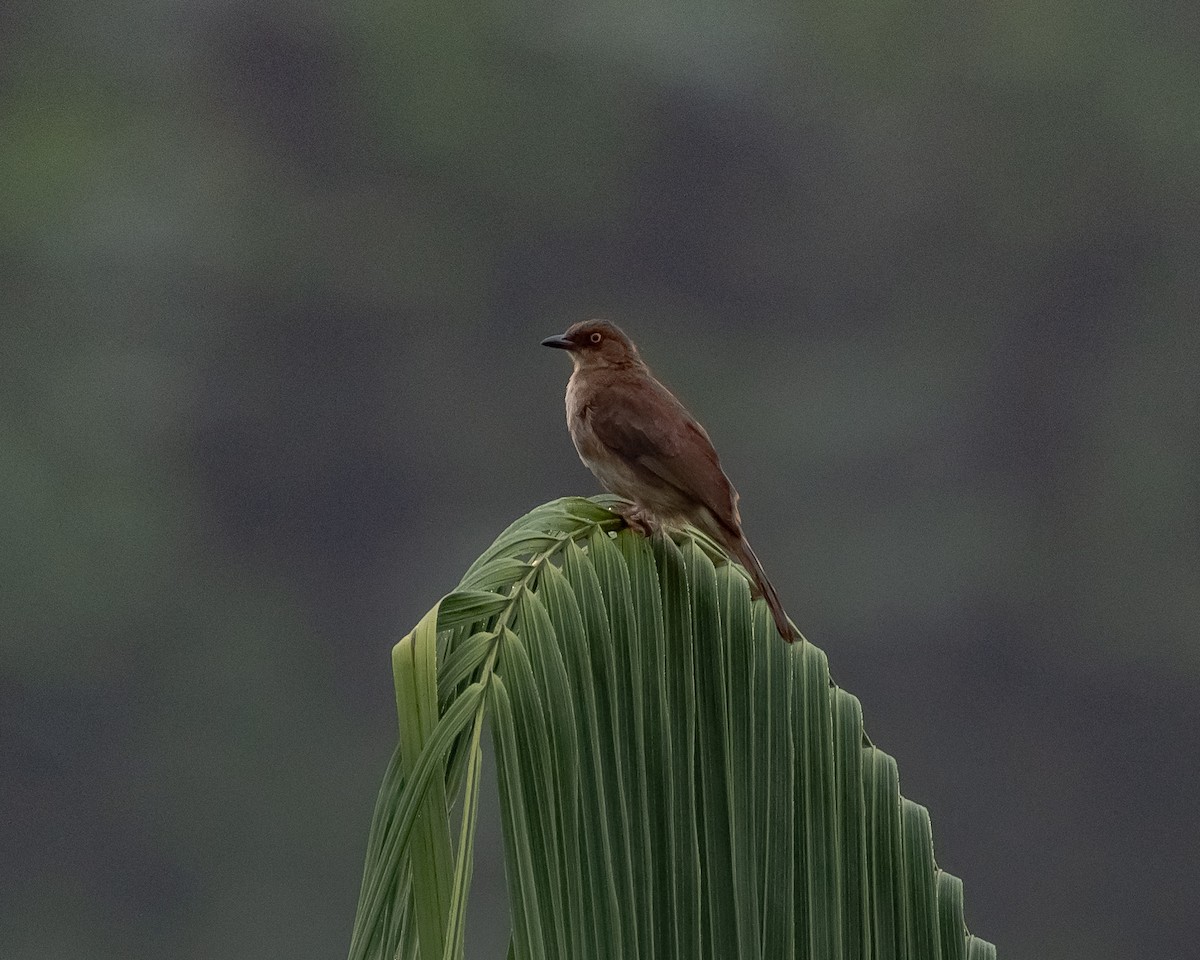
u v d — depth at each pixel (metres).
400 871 3.05
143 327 34.16
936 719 32.78
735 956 3.64
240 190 35.41
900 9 38.03
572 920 3.34
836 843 3.85
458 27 36.66
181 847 29.47
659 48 37.38
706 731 3.81
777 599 3.99
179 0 36.28
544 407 35.44
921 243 37.84
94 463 32.28
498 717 3.28
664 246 37.84
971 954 3.90
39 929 28.45
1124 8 38.25
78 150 35.25
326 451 34.31
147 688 30.69
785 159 37.84
